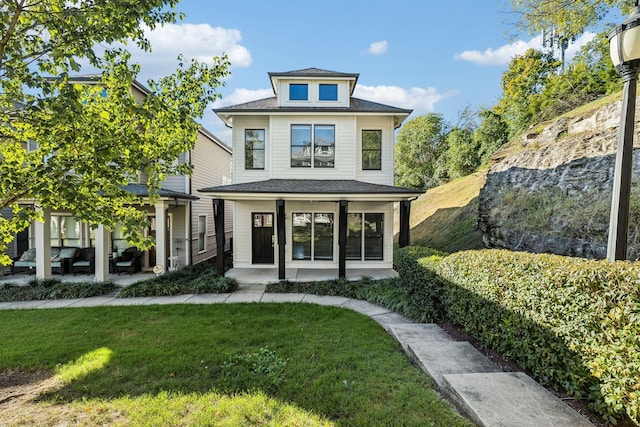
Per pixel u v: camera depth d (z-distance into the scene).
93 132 3.81
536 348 3.24
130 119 4.36
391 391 3.37
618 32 2.89
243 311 6.77
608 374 2.47
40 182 3.60
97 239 9.51
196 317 6.34
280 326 5.72
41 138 3.85
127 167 4.18
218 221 9.68
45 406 3.23
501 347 3.84
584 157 7.19
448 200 16.50
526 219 7.87
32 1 3.46
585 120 8.35
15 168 3.68
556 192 7.35
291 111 11.38
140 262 11.80
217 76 5.57
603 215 5.90
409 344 4.46
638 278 2.31
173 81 5.37
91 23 3.45
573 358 2.80
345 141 11.66
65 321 6.14
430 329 5.20
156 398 3.32
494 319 3.95
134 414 3.05
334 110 11.36
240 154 11.93
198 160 13.75
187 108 4.98
